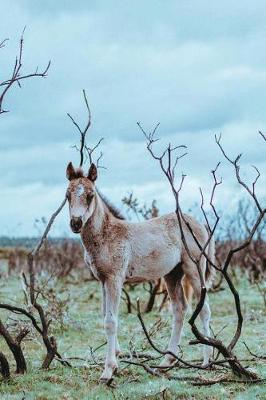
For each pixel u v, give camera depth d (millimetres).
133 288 18344
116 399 7363
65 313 12820
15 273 24125
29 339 11055
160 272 8984
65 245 24719
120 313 14305
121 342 10859
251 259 20172
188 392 7551
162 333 11656
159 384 7805
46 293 13625
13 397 7453
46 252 24172
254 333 11594
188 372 8547
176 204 7812
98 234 8477
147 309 14422
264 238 21406
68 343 10977
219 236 23375
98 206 8469
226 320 13172
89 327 12398
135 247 8742
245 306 14859
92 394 7508
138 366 8805
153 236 8906
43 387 7844
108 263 8492
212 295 16859
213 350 8805
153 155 7625
